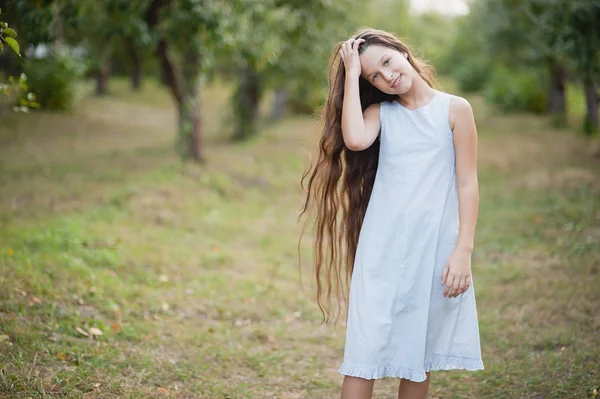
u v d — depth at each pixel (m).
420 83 2.54
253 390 3.54
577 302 4.48
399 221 2.48
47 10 5.17
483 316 4.55
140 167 10.38
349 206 2.82
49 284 4.52
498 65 24.84
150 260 5.79
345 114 2.50
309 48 11.70
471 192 2.48
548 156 11.86
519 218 7.34
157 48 9.95
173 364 3.70
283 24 9.55
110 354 3.64
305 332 4.61
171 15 8.35
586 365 3.43
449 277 2.43
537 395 3.22
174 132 17.39
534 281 5.16
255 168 11.37
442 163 2.50
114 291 4.77
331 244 2.91
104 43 13.16
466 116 2.49
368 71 2.50
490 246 6.48
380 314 2.46
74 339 3.79
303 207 3.04
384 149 2.55
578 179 9.09
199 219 7.78
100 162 10.88
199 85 10.76
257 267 6.19
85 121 17.56
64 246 5.62
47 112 17.53
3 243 5.38
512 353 3.85
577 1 7.78
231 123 16.39
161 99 28.31
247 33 8.81
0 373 3.05
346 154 2.77
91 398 3.05
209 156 12.01
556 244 6.23
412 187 2.48
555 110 19.44
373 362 2.43
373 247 2.51
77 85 19.62
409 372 2.47
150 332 4.19
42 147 12.59
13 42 3.06
